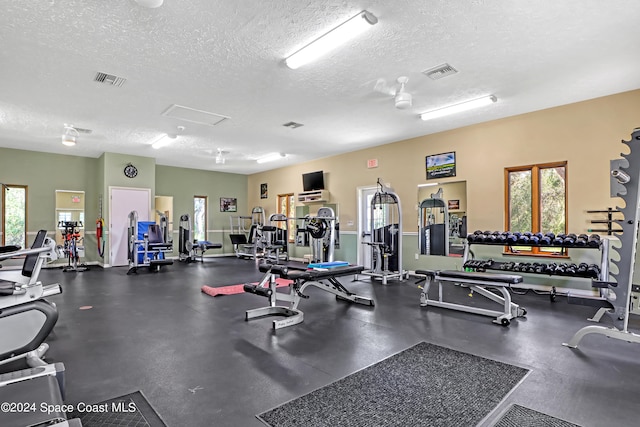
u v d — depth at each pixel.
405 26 3.09
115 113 5.43
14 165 8.05
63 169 8.68
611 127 4.76
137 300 4.90
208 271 7.88
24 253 2.65
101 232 8.45
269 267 4.14
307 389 2.28
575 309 4.37
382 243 6.66
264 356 2.85
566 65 3.87
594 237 4.49
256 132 6.63
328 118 5.77
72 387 2.31
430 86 4.44
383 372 2.54
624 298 2.85
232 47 3.43
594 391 2.25
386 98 4.86
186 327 3.63
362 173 8.13
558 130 5.21
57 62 3.70
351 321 3.87
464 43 3.39
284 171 10.60
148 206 9.07
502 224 5.78
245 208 12.20
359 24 2.95
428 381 2.39
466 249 5.45
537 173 5.51
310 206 9.65
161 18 2.93
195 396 2.20
